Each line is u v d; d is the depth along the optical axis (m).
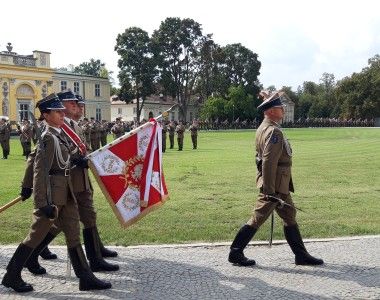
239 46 90.00
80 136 6.68
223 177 15.30
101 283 5.67
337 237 7.92
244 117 85.94
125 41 71.75
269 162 6.20
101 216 9.48
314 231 8.27
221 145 35.00
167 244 7.58
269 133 6.24
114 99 93.38
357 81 101.12
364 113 100.62
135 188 6.64
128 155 6.64
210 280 5.94
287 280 5.92
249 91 88.94
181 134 29.56
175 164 19.72
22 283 5.62
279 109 6.44
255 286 5.71
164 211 9.90
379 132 59.78
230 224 8.82
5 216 9.40
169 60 77.06
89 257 6.35
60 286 5.81
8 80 54.81
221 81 85.31
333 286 5.69
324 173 16.30
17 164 21.20
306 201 10.98
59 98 6.06
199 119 89.62
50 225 5.65
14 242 7.70
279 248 7.36
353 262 6.60
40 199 5.35
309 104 131.12
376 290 5.54
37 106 5.73
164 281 5.93
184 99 80.00
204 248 7.39
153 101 90.75
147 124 6.75
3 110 54.34
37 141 5.42
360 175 15.76
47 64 58.97
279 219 9.11
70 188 5.68
